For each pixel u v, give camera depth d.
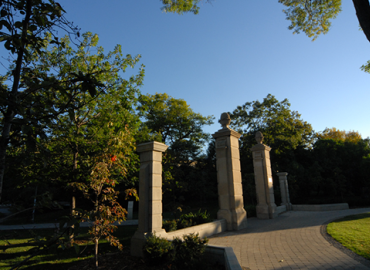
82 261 6.87
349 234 8.18
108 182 6.50
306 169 30.00
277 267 5.54
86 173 8.27
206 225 9.25
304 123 33.19
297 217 14.06
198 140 37.12
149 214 7.18
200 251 5.54
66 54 9.05
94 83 2.61
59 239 2.42
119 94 10.34
